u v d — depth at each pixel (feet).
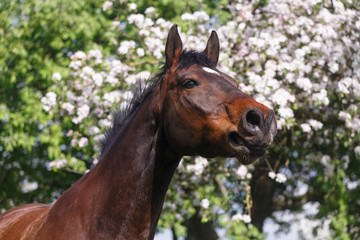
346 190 41.93
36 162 42.98
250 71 29.84
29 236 13.01
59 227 12.38
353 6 34.01
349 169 45.24
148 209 12.46
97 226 12.23
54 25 36.06
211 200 32.53
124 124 13.55
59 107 31.27
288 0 30.71
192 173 30.60
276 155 41.27
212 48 14.73
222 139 11.88
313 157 35.06
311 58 30.55
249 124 11.61
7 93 39.11
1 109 37.32
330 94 31.86
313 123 30.89
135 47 33.06
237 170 31.30
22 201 44.27
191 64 12.82
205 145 12.22
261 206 46.09
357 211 47.44
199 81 12.32
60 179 43.98
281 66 28.81
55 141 33.42
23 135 36.09
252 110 11.58
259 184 45.21
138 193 12.39
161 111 12.71
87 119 29.45
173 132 12.41
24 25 36.29
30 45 37.86
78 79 30.01
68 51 38.45
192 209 32.37
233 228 33.22
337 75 32.35
